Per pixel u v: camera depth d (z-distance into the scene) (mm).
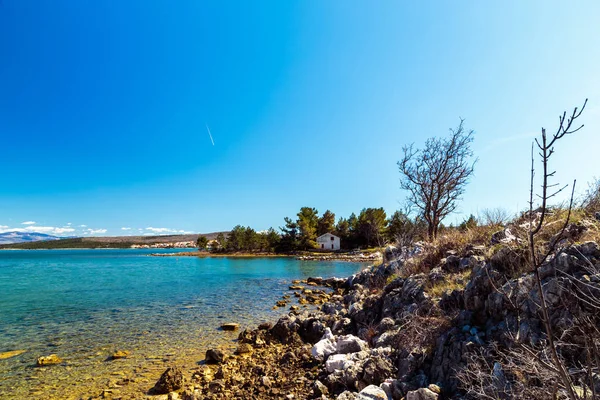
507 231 8859
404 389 5680
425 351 6387
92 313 16906
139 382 8477
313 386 6723
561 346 4656
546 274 5766
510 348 5086
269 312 17016
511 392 4332
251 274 38156
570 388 2359
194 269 46844
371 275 17391
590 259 5473
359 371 6512
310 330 11320
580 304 4914
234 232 104875
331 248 89312
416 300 9078
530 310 5465
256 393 7047
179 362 9922
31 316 16297
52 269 50000
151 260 78562
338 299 18859
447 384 5602
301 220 89500
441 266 10273
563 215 7812
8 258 94062
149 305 19047
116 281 31812
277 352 10156
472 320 6480
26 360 10164
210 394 7301
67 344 11750
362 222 81188
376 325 9352
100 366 9633
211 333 13086
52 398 7652
